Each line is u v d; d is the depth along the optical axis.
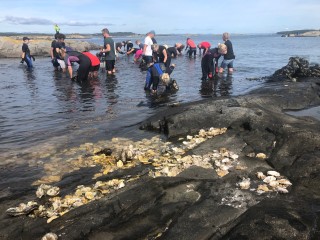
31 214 2.69
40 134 4.72
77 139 4.47
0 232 2.45
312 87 7.09
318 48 24.98
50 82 9.05
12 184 3.24
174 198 2.68
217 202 2.59
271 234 2.09
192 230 2.26
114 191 2.93
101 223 2.41
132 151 3.77
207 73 8.93
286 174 3.11
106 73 10.55
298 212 2.30
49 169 3.55
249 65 12.80
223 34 9.89
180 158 3.66
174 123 4.64
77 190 3.04
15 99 6.95
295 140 3.56
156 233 2.30
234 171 3.22
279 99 5.93
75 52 9.04
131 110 5.93
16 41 18.86
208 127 4.58
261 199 2.64
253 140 3.90
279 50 22.67
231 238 2.12
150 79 7.56
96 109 6.04
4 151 4.09
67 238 2.27
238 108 4.67
